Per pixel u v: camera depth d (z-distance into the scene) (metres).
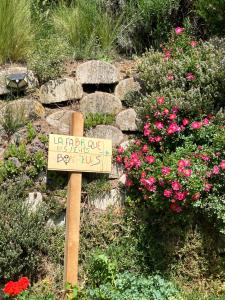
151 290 1.98
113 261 2.14
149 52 2.56
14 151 2.17
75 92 2.43
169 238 2.23
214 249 2.23
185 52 2.51
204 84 2.31
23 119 2.27
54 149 2.14
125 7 2.91
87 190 2.26
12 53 2.51
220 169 2.09
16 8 2.60
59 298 2.08
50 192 2.19
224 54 2.35
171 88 2.33
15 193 2.12
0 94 2.35
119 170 2.35
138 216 2.26
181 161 2.07
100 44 2.77
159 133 2.27
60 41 2.60
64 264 2.12
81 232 2.21
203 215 2.23
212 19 2.62
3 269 1.98
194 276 2.19
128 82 2.52
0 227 2.00
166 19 2.76
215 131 2.19
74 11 2.84
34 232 2.06
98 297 1.95
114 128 2.39
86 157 2.21
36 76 2.41
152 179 2.12
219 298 2.11
